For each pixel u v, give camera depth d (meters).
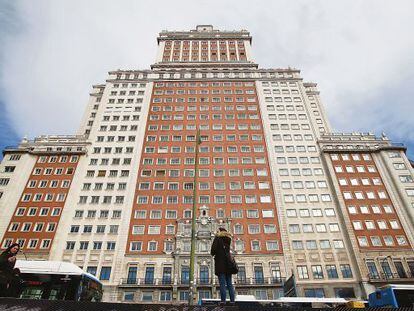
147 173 67.00
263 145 72.44
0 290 9.35
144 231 58.44
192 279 13.54
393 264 53.41
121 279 52.66
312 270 54.00
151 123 76.69
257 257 55.44
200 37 111.25
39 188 62.88
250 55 105.06
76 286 18.69
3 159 65.88
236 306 5.21
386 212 59.56
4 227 56.78
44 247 55.16
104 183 64.94
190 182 65.69
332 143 71.56
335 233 58.19
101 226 58.81
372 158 67.69
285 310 5.46
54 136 73.06
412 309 6.12
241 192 64.25
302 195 63.50
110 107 79.94
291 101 82.00
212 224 59.09
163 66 97.56
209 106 81.25
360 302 23.53
